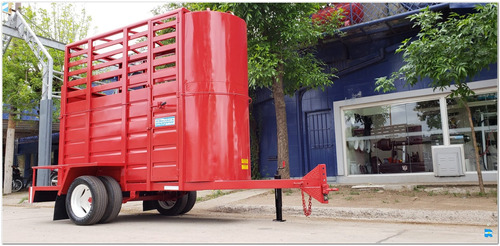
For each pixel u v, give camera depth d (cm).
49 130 1260
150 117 668
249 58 1016
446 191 934
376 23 1159
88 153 740
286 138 1118
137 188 671
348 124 1346
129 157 689
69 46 805
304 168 1398
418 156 1218
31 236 550
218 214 832
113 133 712
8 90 1580
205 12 656
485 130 1128
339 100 1348
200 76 639
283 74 1152
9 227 659
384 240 479
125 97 703
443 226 610
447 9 1099
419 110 1227
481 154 1130
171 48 667
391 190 1037
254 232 552
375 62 1289
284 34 1045
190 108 635
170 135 644
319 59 1373
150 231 580
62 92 800
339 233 538
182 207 808
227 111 643
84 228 627
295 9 1063
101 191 659
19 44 1717
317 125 1395
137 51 770
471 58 810
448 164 1143
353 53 1326
